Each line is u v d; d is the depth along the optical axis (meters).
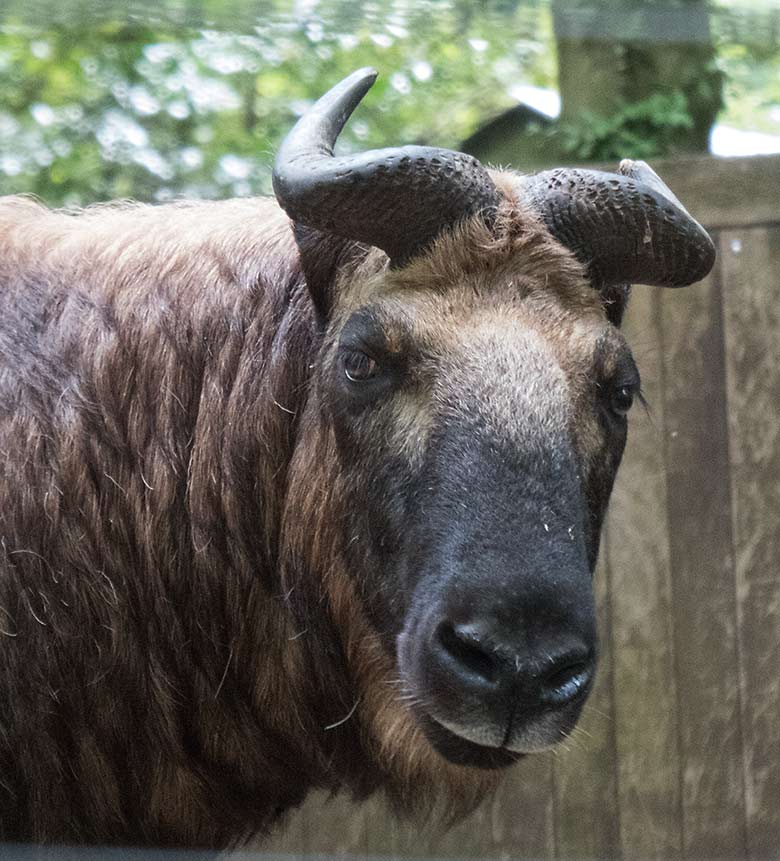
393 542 3.73
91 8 7.91
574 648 3.29
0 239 4.48
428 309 3.75
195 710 4.31
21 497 4.08
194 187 10.12
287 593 4.24
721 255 6.33
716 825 6.39
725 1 7.05
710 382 6.35
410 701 3.80
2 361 4.21
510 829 6.43
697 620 6.39
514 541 3.33
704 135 7.21
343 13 7.86
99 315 4.30
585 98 7.13
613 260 4.04
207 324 4.32
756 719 6.38
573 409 3.70
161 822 4.37
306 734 4.41
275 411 4.25
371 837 6.48
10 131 10.17
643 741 6.39
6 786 4.12
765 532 6.37
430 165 3.77
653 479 6.37
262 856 6.14
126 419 4.24
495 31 8.10
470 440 3.50
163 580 4.24
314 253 4.05
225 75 10.03
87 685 4.14
